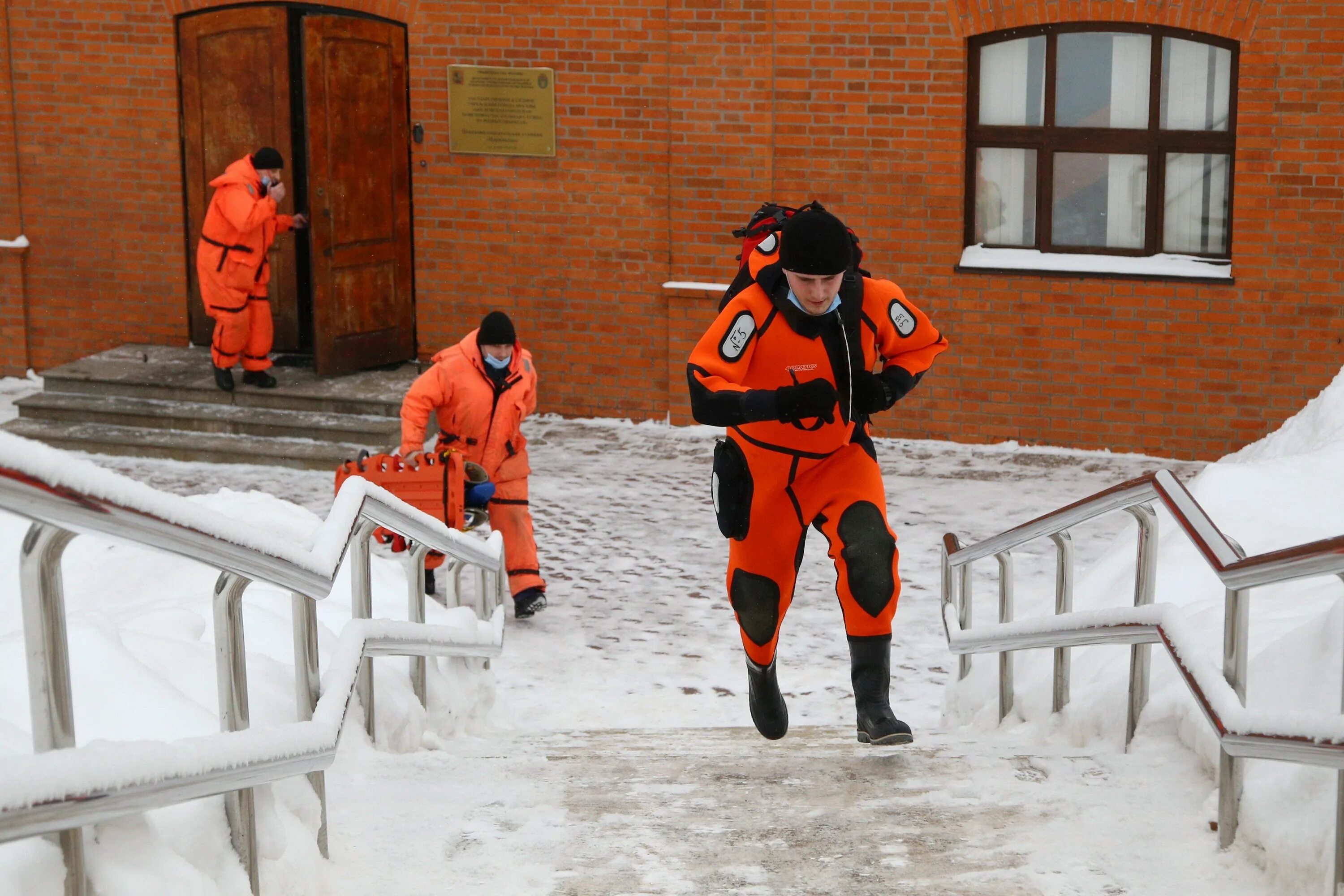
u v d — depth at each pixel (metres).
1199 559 5.96
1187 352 11.05
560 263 12.12
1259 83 10.53
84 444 11.35
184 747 2.57
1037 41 11.04
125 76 12.50
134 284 12.93
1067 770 4.20
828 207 11.48
